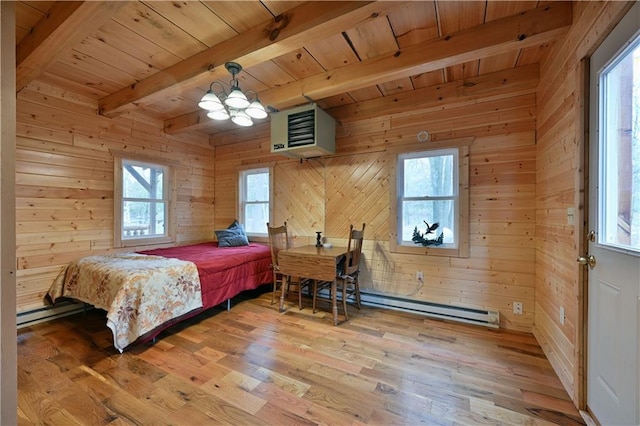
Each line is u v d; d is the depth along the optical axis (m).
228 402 1.68
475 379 1.89
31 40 2.04
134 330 2.27
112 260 2.90
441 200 3.09
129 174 3.71
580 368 1.60
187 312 2.67
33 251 2.82
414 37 2.15
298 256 3.04
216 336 2.54
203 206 4.62
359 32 2.08
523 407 1.63
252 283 3.52
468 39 2.04
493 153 2.76
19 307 2.74
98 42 2.20
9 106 0.84
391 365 2.06
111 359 2.15
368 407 1.63
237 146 4.53
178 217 4.24
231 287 3.21
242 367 2.04
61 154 3.02
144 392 1.76
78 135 3.14
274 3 1.79
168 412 1.59
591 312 1.55
